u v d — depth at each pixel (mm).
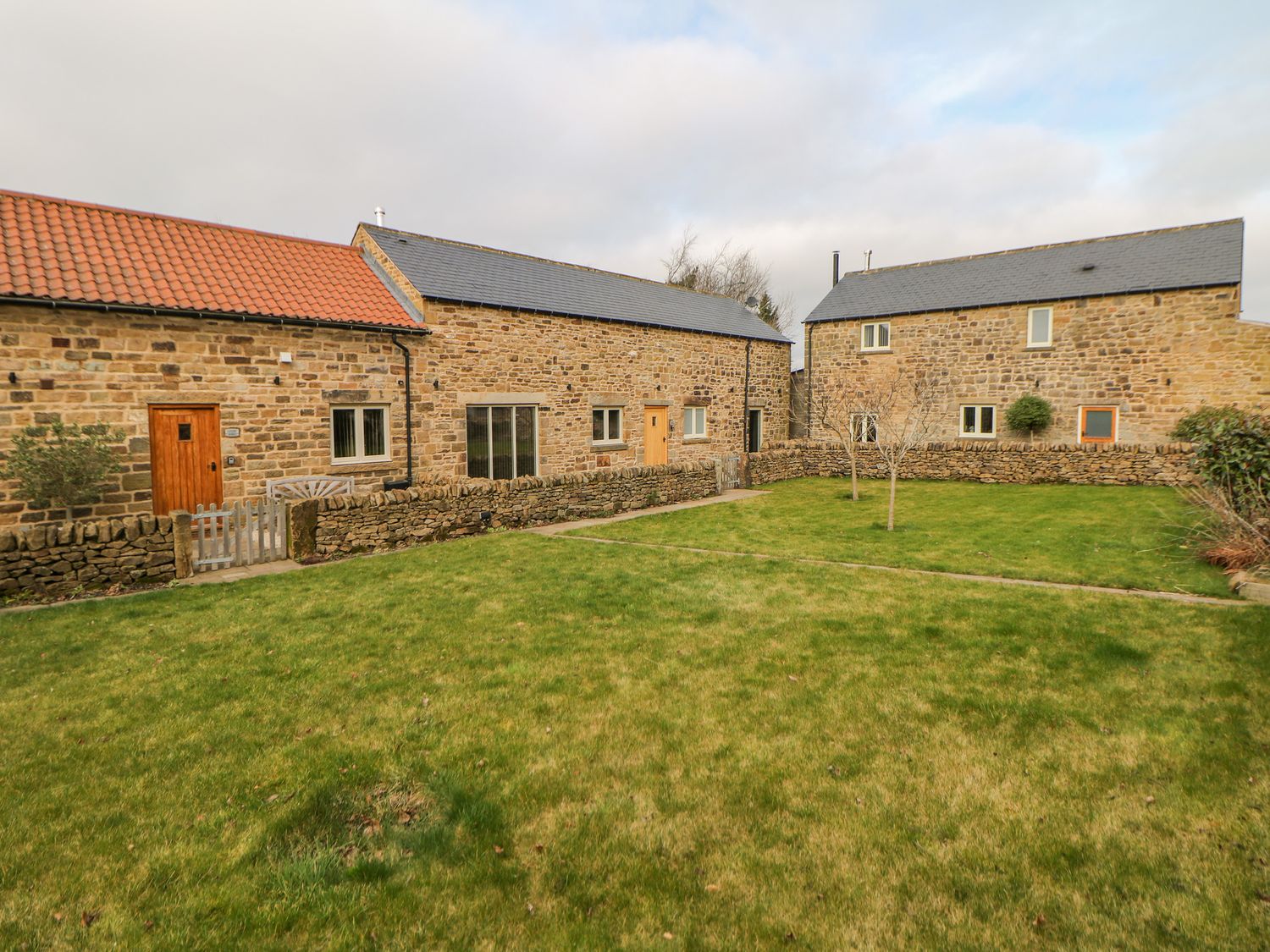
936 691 4430
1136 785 3318
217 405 10539
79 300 9141
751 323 23484
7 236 9742
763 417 22812
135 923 2555
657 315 19047
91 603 6832
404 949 2430
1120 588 6852
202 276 11125
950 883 2709
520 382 14914
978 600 6422
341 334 11906
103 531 7504
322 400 11695
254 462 10945
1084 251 19281
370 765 3650
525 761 3676
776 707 4262
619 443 17375
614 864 2852
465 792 3371
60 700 4516
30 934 2498
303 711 4324
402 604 6684
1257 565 6973
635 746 3824
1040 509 12250
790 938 2453
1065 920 2498
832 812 3180
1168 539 9047
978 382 19375
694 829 3076
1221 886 2629
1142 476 14766
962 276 20953
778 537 10227
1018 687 4449
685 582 7391
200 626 6070
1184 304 16406
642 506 13812
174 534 7938
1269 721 3846
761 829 3066
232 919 2576
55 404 9109
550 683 4699
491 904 2639
